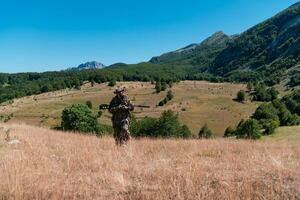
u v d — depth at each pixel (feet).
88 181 27.86
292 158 38.58
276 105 476.13
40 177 28.89
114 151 40.37
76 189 25.89
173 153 41.86
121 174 28.89
